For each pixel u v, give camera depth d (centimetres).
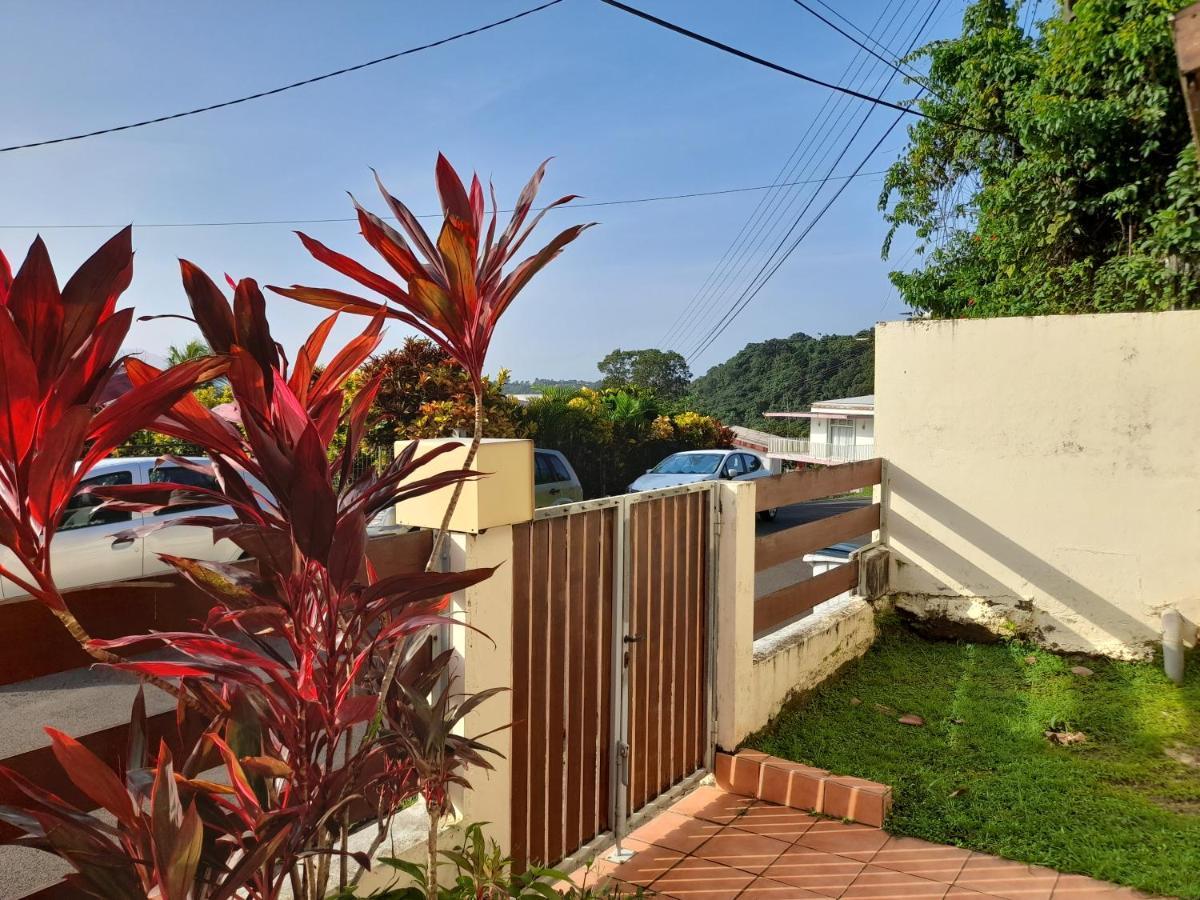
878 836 362
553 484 1312
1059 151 858
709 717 416
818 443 4256
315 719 167
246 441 172
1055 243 918
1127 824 360
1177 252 739
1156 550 572
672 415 2267
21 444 125
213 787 148
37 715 570
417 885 246
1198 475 559
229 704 166
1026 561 611
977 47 1281
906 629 650
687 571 400
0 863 376
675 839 363
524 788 295
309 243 169
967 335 628
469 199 199
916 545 647
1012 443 614
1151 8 756
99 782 133
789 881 325
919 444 646
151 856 138
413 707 182
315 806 162
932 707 502
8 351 116
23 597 177
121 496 157
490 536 271
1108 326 583
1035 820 366
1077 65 834
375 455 1346
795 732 465
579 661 323
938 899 309
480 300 189
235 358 154
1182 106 770
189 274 164
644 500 361
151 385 131
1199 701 495
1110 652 584
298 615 158
